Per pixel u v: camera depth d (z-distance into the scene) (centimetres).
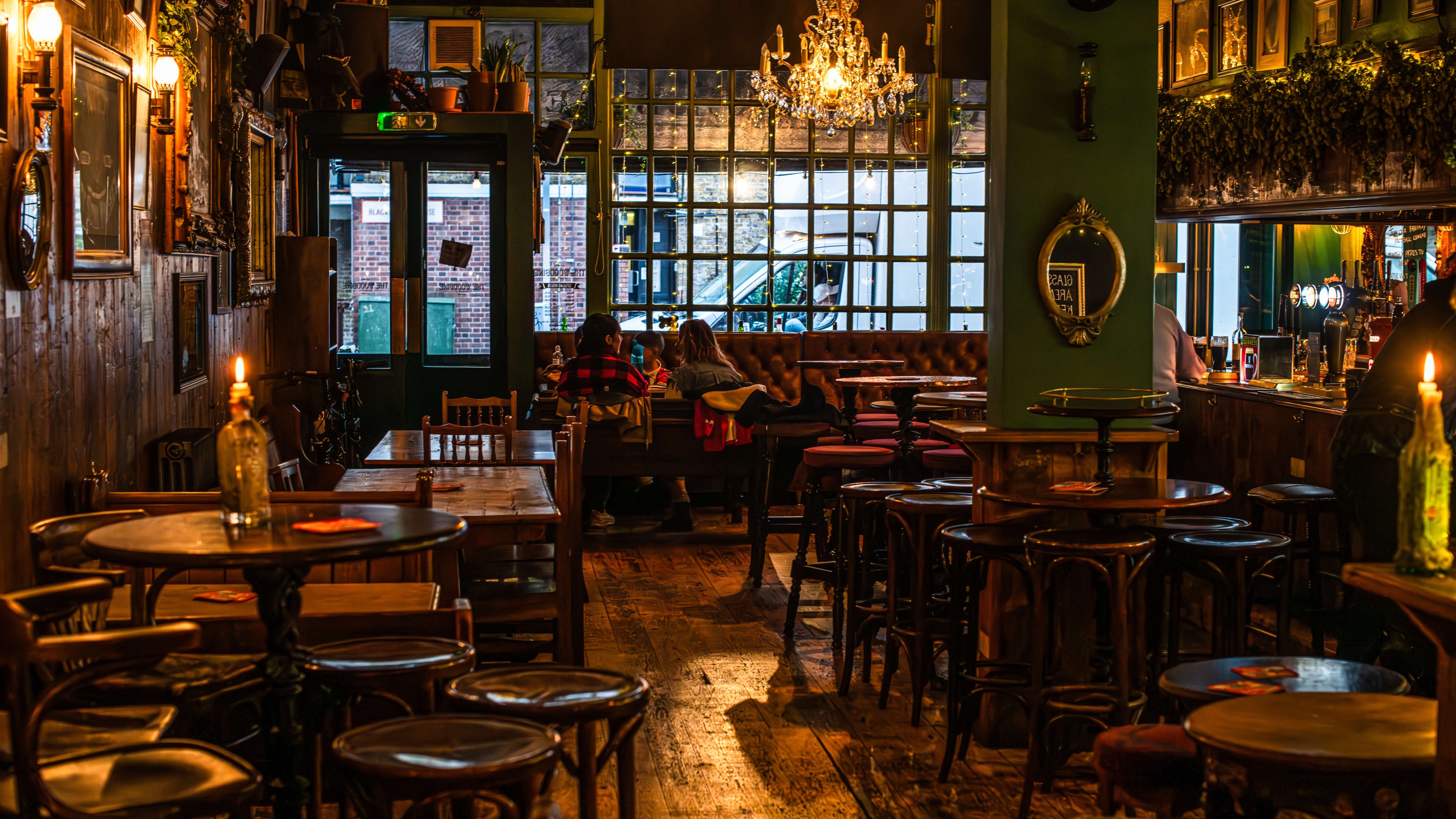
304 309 780
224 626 316
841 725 455
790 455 814
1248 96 614
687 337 800
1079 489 386
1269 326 896
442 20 950
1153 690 425
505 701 251
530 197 868
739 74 998
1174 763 263
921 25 873
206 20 587
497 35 967
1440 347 444
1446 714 202
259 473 262
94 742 245
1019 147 436
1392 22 577
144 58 508
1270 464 580
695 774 406
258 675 274
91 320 445
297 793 261
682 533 841
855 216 1017
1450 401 443
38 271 382
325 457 770
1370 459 454
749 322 1016
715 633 585
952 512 442
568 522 449
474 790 214
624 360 791
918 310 1029
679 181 1000
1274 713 230
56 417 408
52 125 405
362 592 349
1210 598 566
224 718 333
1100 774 275
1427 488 211
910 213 1023
